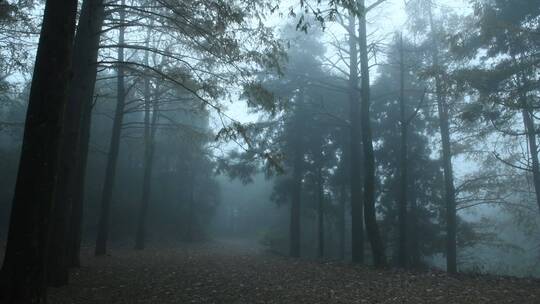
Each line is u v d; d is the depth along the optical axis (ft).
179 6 33.63
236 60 35.70
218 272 42.34
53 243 33.06
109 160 63.46
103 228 63.41
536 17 43.88
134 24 37.63
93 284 34.83
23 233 19.92
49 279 32.86
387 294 29.27
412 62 59.16
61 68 20.77
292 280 36.40
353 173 62.90
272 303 27.58
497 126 48.39
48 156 20.39
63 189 33.22
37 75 20.47
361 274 39.04
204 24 34.32
